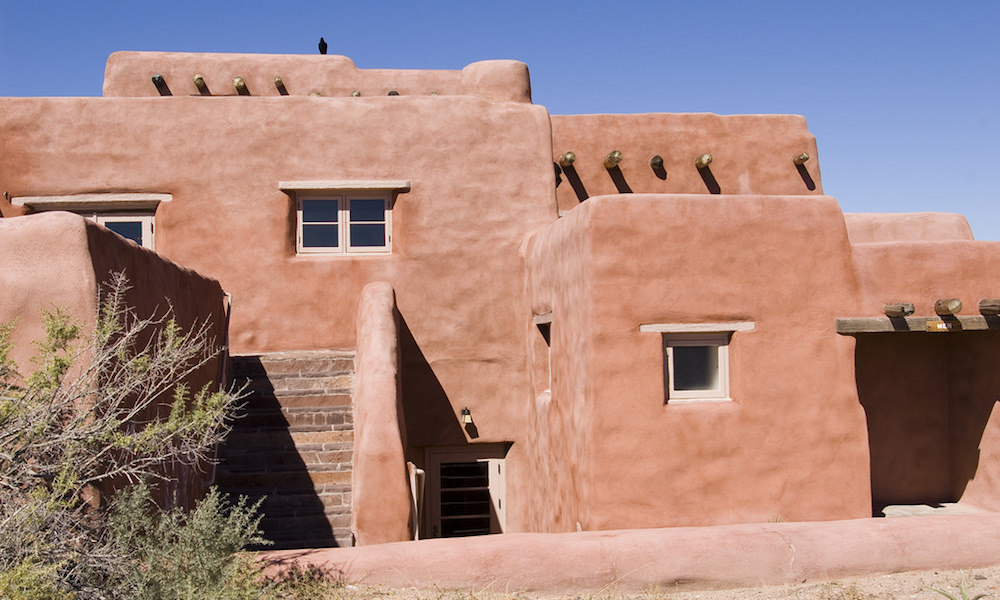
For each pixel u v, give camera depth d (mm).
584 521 7953
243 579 5266
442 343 11367
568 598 5879
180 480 7234
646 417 7895
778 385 8141
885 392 9852
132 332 5551
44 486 4816
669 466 7902
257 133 11242
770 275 8203
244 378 10109
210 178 11117
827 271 8312
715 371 8305
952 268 8531
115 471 5035
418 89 13375
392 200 11602
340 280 11250
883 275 8422
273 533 8422
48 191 10828
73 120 10922
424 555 5953
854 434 8227
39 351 5289
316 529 8539
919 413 9859
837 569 6258
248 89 13078
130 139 11000
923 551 6379
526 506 11219
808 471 8109
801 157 13625
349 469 9102
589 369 7898
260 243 11148
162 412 6863
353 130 11414
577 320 8289
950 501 9789
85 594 4637
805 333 8219
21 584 4121
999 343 9008
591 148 13281
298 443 9352
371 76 13328
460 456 11750
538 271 10406
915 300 8461
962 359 9609
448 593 5809
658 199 8047
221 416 6223
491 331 11469
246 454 9109
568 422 8633
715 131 13617
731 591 6086
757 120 13742
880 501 9773
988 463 9195
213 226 11070
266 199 11195
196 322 8484
